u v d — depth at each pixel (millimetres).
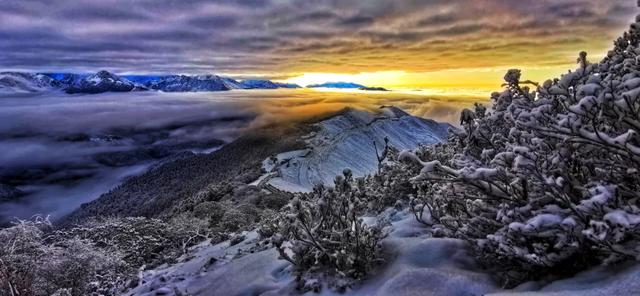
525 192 2984
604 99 2479
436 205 4227
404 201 5914
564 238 2631
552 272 2930
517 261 3062
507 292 2791
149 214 114500
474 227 3463
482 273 3221
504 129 4152
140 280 6305
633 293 2260
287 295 3838
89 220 17250
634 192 2629
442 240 3840
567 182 2855
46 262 7715
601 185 2598
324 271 3955
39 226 8180
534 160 2748
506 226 2977
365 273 3768
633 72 2756
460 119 4312
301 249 4125
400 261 3674
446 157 5824
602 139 2490
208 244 9172
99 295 6422
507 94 3904
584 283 2568
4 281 6535
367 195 6363
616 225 2209
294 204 3961
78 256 8188
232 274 5012
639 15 3867
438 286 3098
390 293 3166
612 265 2652
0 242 7520
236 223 13219
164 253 9805
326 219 4082
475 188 3473
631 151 2406
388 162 7520
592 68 3029
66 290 6906
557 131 2703
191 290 5062
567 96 3037
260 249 5910
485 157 3680
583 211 2516
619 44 4023
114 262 8969
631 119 2527
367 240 3840
